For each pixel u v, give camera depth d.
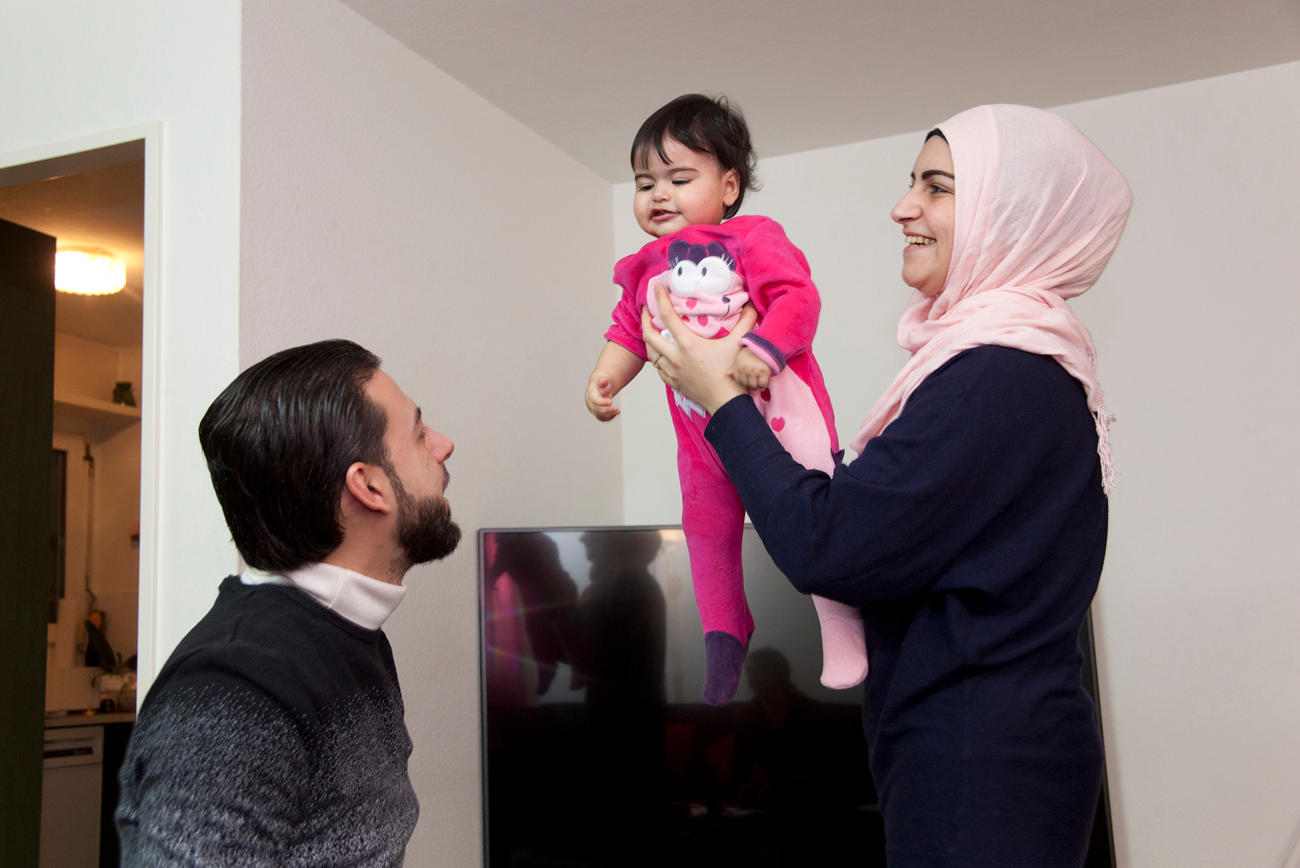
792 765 2.39
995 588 1.02
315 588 1.27
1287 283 2.66
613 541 2.49
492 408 2.67
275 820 1.10
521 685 2.38
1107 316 2.80
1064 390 1.07
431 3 2.29
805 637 2.44
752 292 1.29
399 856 1.30
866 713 1.16
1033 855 0.98
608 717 2.41
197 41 2.06
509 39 2.46
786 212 3.18
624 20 2.40
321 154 2.19
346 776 1.22
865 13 2.40
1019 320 1.07
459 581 2.48
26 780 2.47
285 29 2.12
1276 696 2.56
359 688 1.28
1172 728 2.63
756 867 2.36
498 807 2.32
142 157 2.17
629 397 3.35
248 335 1.97
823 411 1.30
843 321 3.07
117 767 3.95
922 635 1.06
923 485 0.99
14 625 2.49
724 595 1.33
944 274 1.20
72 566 4.56
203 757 1.07
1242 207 2.72
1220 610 2.63
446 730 2.38
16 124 2.22
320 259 2.16
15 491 2.53
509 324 2.79
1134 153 2.83
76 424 4.66
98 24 2.18
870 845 2.34
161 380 2.01
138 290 3.96
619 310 1.46
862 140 3.11
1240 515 2.64
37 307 2.63
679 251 1.34
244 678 1.13
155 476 1.98
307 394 1.25
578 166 3.23
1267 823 2.54
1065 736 1.03
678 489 3.26
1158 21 2.46
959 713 1.02
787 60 2.61
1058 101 2.89
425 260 2.47
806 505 1.03
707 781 2.40
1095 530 1.11
